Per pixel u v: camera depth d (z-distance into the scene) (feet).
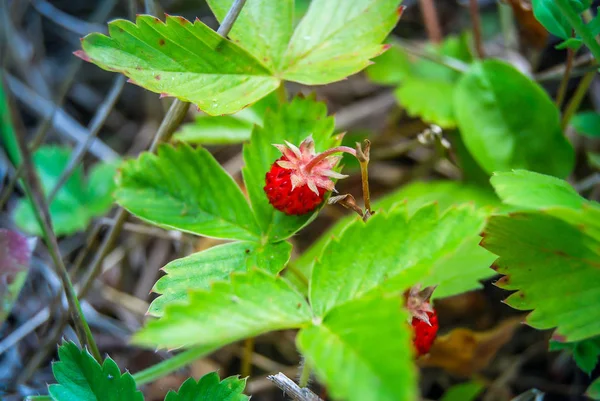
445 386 0.90
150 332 0.55
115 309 0.96
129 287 0.99
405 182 1.03
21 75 1.12
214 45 0.68
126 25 0.66
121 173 0.72
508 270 0.66
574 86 1.03
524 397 0.74
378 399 0.51
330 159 0.69
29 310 0.93
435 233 0.60
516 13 0.85
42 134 0.87
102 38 0.66
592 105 1.02
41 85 1.11
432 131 0.88
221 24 0.70
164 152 0.72
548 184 0.63
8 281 0.71
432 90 0.96
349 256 0.61
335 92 1.14
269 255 0.69
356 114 1.08
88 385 0.66
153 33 0.66
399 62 1.01
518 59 0.99
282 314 0.58
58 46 1.23
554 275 0.66
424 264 0.60
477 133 0.83
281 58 0.71
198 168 0.72
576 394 0.88
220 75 0.68
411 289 0.66
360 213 0.69
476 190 0.88
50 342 0.81
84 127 1.15
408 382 0.51
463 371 0.83
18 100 1.11
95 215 0.97
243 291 0.58
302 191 0.68
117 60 0.66
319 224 1.01
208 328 0.56
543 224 0.64
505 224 0.65
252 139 0.72
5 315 0.70
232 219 0.71
